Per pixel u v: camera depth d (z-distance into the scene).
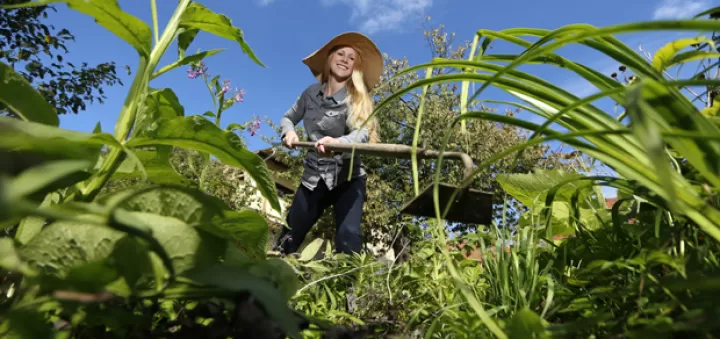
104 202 0.50
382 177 11.15
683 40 0.68
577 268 0.84
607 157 0.52
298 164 10.54
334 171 2.71
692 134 0.39
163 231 0.47
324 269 1.49
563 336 0.46
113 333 0.44
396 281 1.33
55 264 0.44
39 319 0.36
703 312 0.39
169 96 0.85
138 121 0.71
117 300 0.41
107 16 0.67
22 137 0.39
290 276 0.53
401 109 11.17
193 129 0.66
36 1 0.57
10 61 6.68
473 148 9.68
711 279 0.38
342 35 3.07
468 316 0.58
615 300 0.60
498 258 0.87
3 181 0.25
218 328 0.43
